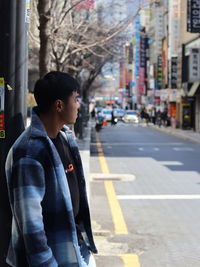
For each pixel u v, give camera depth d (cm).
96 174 1315
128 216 820
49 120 257
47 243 238
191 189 1079
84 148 1892
